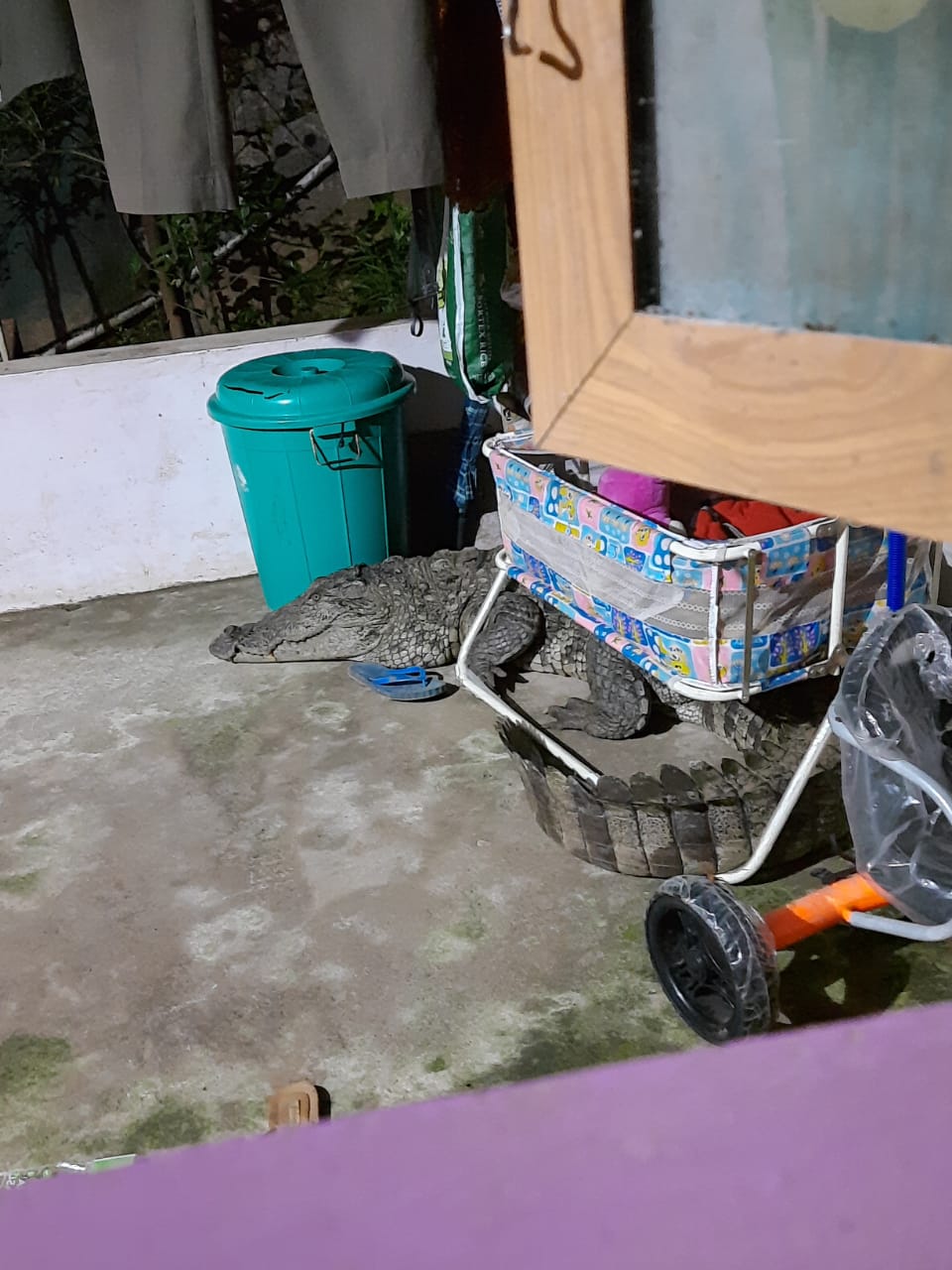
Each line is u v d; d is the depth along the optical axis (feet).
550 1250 3.24
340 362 11.46
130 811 8.89
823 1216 3.31
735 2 1.99
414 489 13.38
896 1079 3.77
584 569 7.39
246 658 11.11
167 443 12.30
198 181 8.16
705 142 2.09
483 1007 6.72
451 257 8.28
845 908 5.98
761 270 2.08
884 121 1.89
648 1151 3.56
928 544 6.98
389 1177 3.52
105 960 7.32
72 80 13.20
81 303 14.29
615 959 6.98
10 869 8.28
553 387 2.51
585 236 2.28
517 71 2.27
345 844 8.29
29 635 12.07
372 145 7.16
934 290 1.87
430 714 10.03
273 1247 3.34
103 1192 3.50
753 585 6.44
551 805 7.77
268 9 13.30
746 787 7.70
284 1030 6.66
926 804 5.16
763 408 2.12
